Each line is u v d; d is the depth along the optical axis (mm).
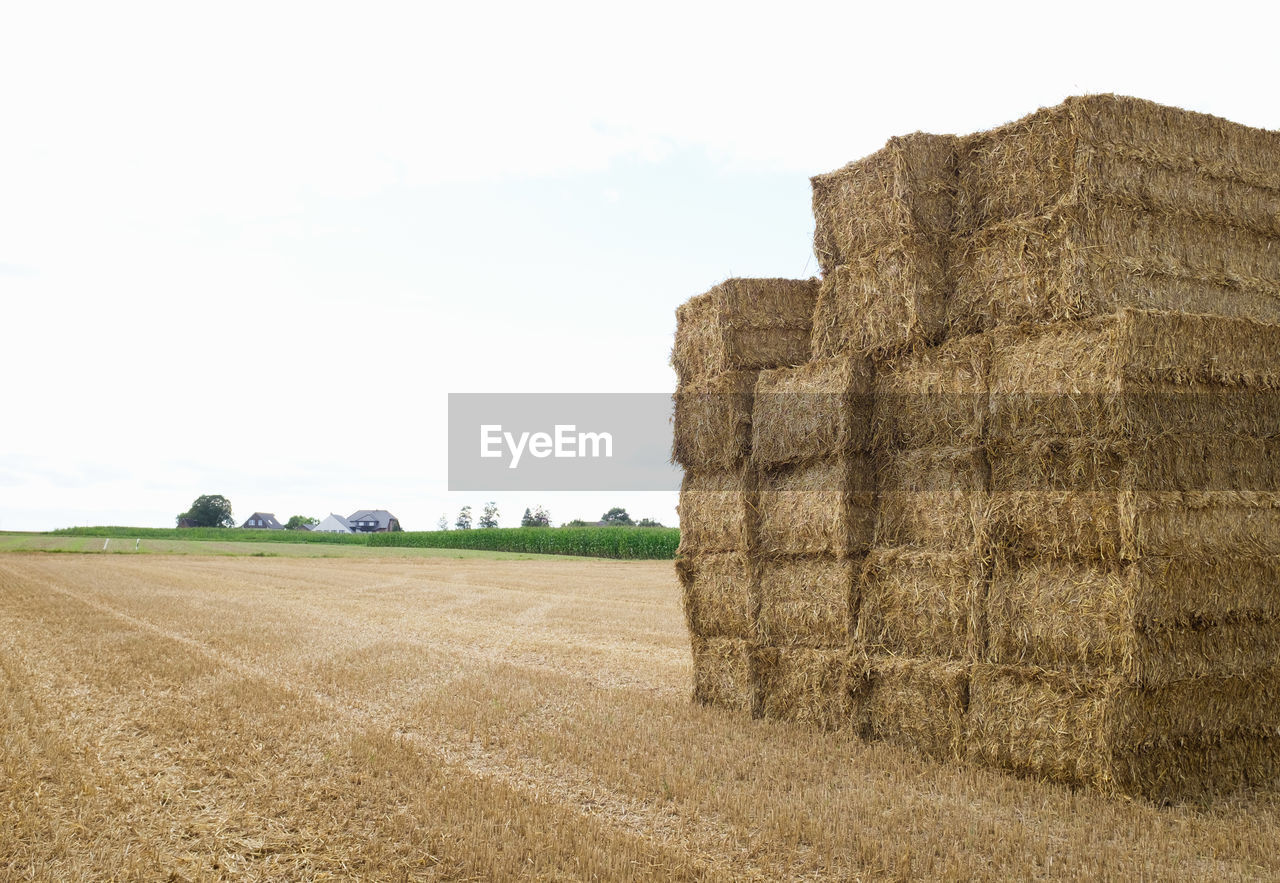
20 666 11898
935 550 8281
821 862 5512
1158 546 6789
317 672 11805
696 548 10734
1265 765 7598
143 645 13922
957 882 5191
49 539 73250
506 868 5281
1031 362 7496
